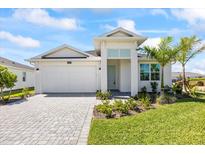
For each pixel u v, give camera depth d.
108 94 14.85
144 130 6.36
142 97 12.61
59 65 18.92
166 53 12.80
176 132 6.08
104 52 15.92
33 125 7.18
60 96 16.16
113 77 20.91
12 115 8.92
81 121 7.71
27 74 29.09
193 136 5.70
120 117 8.37
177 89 15.70
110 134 6.02
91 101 13.20
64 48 19.77
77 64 18.91
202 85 25.70
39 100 13.91
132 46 15.89
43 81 18.92
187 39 15.44
